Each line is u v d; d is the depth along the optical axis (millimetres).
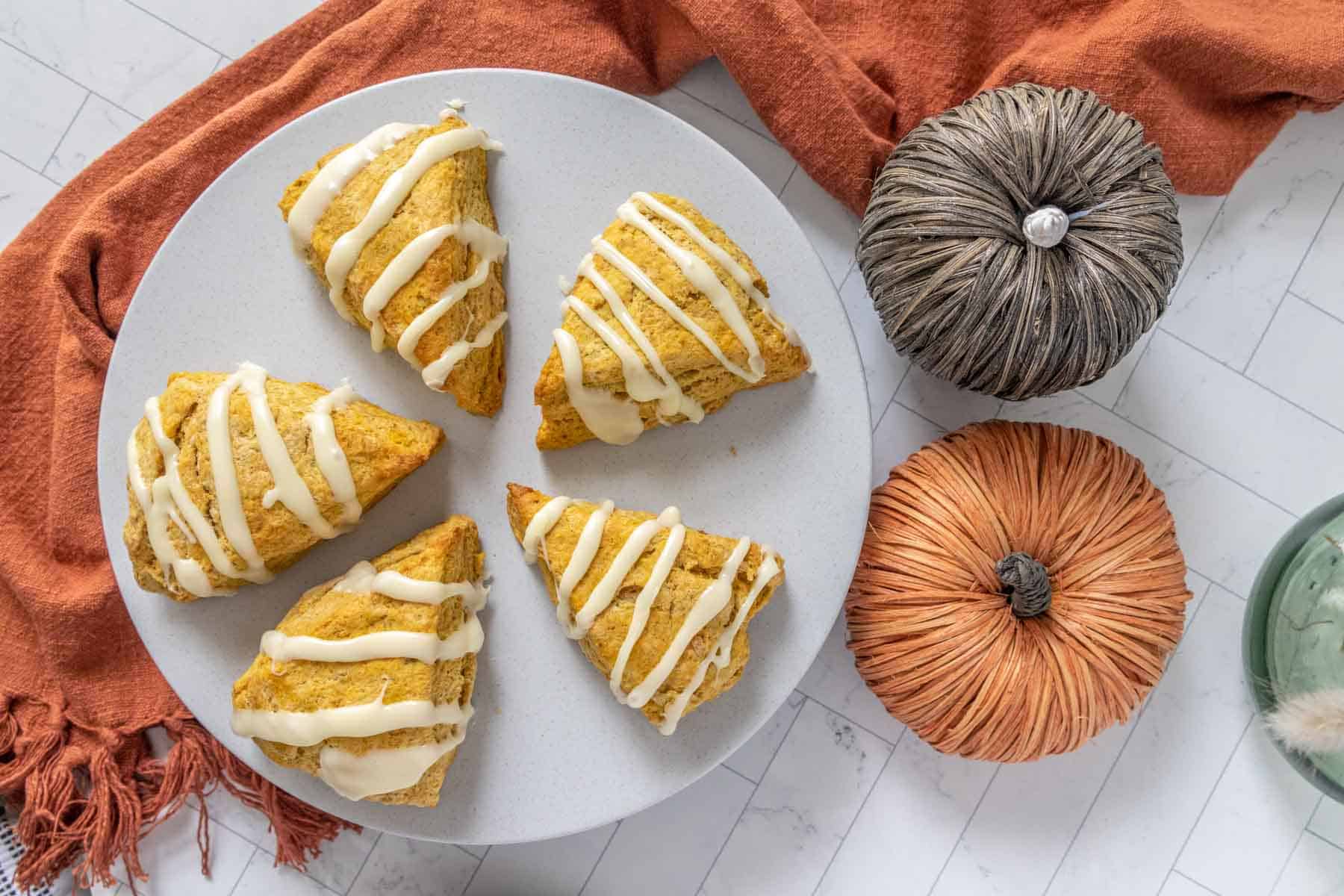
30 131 684
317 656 610
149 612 634
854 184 660
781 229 637
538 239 642
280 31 672
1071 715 630
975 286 592
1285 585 646
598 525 624
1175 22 647
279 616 637
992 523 627
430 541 622
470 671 634
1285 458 685
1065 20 667
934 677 629
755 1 646
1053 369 606
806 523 638
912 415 684
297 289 638
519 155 640
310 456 613
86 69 685
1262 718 661
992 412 684
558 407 627
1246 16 661
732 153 686
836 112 652
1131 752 688
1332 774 641
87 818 662
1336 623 633
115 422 633
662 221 628
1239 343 686
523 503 626
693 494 641
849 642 658
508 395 642
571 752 639
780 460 640
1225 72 659
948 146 598
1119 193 597
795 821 687
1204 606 687
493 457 641
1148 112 659
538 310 642
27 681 666
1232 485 686
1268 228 687
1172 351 685
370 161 621
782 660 639
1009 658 625
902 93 667
